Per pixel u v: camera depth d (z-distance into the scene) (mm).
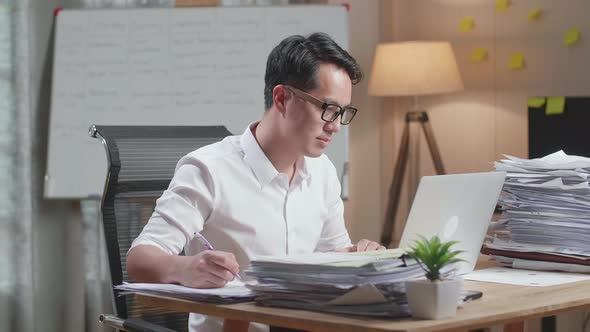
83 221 3762
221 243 1766
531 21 4047
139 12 3811
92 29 3764
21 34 3592
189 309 1388
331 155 3865
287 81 1665
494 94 4238
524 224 1829
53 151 3676
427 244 1219
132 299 1801
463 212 1740
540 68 4023
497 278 1660
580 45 3846
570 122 2975
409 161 4504
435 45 4102
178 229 1667
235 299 1355
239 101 3811
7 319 3561
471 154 4348
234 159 1790
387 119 4609
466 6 4328
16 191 3582
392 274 1225
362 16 4543
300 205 1840
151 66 3787
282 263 1299
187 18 3836
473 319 1197
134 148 1912
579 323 3184
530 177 1836
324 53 1644
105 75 3750
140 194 1886
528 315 1292
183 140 2006
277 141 1759
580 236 1748
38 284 3684
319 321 1197
